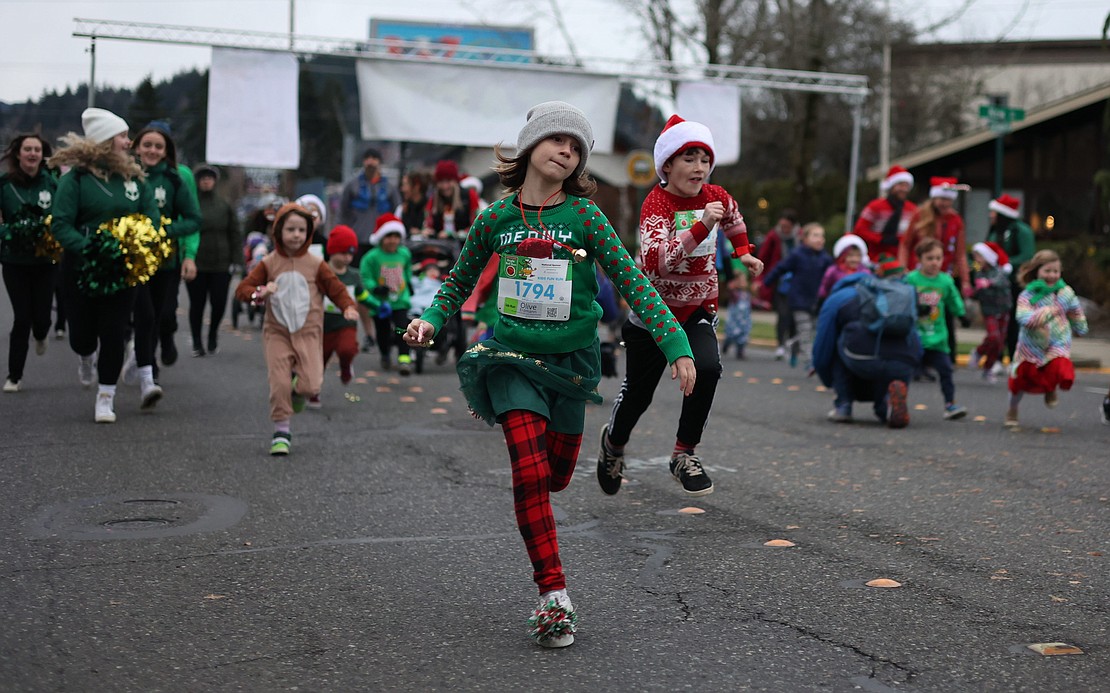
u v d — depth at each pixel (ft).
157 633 13.41
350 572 16.01
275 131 52.03
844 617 14.21
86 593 14.87
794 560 16.84
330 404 32.53
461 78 54.34
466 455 24.98
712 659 12.70
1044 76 147.02
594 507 20.30
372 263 40.37
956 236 42.37
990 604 14.76
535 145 13.65
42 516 18.88
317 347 25.30
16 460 23.26
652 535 18.33
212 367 40.55
